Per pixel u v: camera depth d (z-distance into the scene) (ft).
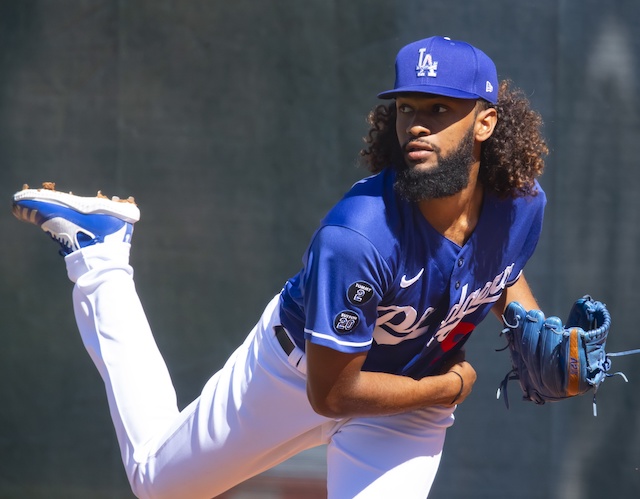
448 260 23.40
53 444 41.29
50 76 41.04
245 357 27.81
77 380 41.34
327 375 23.18
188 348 41.27
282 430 27.37
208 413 27.73
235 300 41.34
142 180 41.22
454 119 22.35
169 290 41.27
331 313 22.44
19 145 41.01
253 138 41.32
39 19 40.96
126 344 29.58
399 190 22.47
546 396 27.30
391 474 25.71
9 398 41.24
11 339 41.24
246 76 41.24
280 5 41.19
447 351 26.76
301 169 41.32
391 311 23.71
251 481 40.11
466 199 23.39
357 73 41.19
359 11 41.14
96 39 41.11
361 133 41.16
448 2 41.16
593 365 25.71
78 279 30.22
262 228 41.39
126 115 41.16
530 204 25.26
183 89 41.19
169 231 41.32
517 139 24.06
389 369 25.81
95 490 41.32
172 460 28.32
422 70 22.26
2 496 41.09
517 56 41.29
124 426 29.30
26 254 41.24
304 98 41.27
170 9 41.16
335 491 26.25
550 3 41.29
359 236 22.11
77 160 41.06
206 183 41.29
